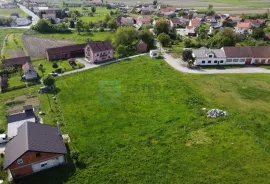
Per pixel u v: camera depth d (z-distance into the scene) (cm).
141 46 10025
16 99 6303
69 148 4453
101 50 8912
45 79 6662
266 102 6003
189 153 4294
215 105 5838
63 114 5522
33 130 4244
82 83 7081
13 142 4162
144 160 4156
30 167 3888
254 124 5078
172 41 11288
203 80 7244
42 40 12506
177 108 5691
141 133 4834
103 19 16725
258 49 8644
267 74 7706
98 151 4372
